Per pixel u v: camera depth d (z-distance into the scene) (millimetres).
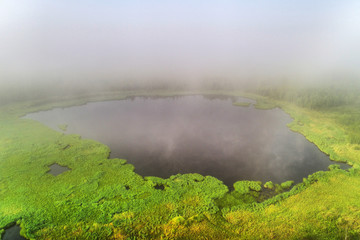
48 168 59312
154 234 36969
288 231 37125
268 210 42750
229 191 50750
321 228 37562
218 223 39562
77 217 40688
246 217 40906
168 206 44031
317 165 62719
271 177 56688
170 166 62375
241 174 58188
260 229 37781
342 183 51562
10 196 46844
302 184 51844
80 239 35875
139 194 48125
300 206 43594
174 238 36000
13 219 39938
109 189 49750
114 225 38688
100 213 41875
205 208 43406
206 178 55188
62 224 39031
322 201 45031
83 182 52469
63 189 49531
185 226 38500
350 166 61062
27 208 43000
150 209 43125
